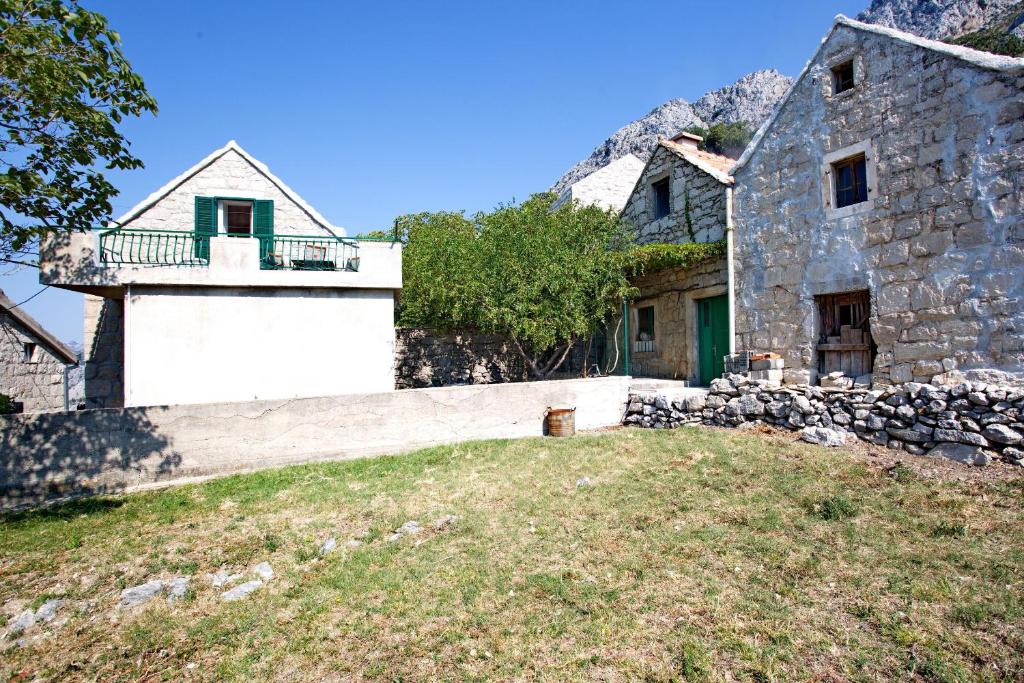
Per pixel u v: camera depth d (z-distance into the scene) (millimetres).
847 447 7086
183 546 5250
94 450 7230
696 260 11500
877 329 8258
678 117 87375
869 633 3320
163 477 7516
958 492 5418
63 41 5809
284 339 10312
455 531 5219
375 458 8195
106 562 4949
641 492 6047
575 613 3654
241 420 7926
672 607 3670
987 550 4262
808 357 9258
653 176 13570
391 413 8727
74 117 5902
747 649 3178
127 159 6621
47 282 9070
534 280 11633
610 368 15453
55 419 7094
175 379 9664
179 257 10875
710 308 11820
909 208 7914
